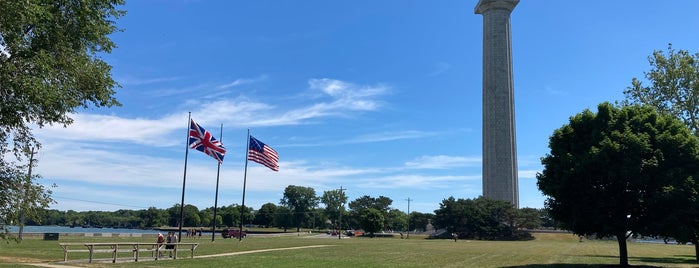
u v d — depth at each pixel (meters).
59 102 18.23
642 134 25.38
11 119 17.97
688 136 25.72
